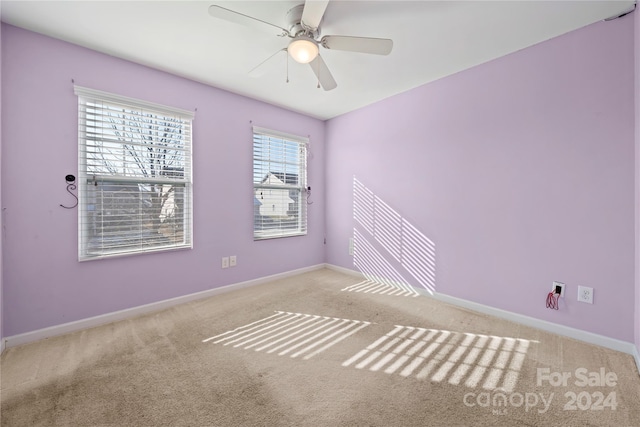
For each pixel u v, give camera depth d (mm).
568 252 2055
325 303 2742
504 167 2354
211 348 1909
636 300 1764
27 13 1784
